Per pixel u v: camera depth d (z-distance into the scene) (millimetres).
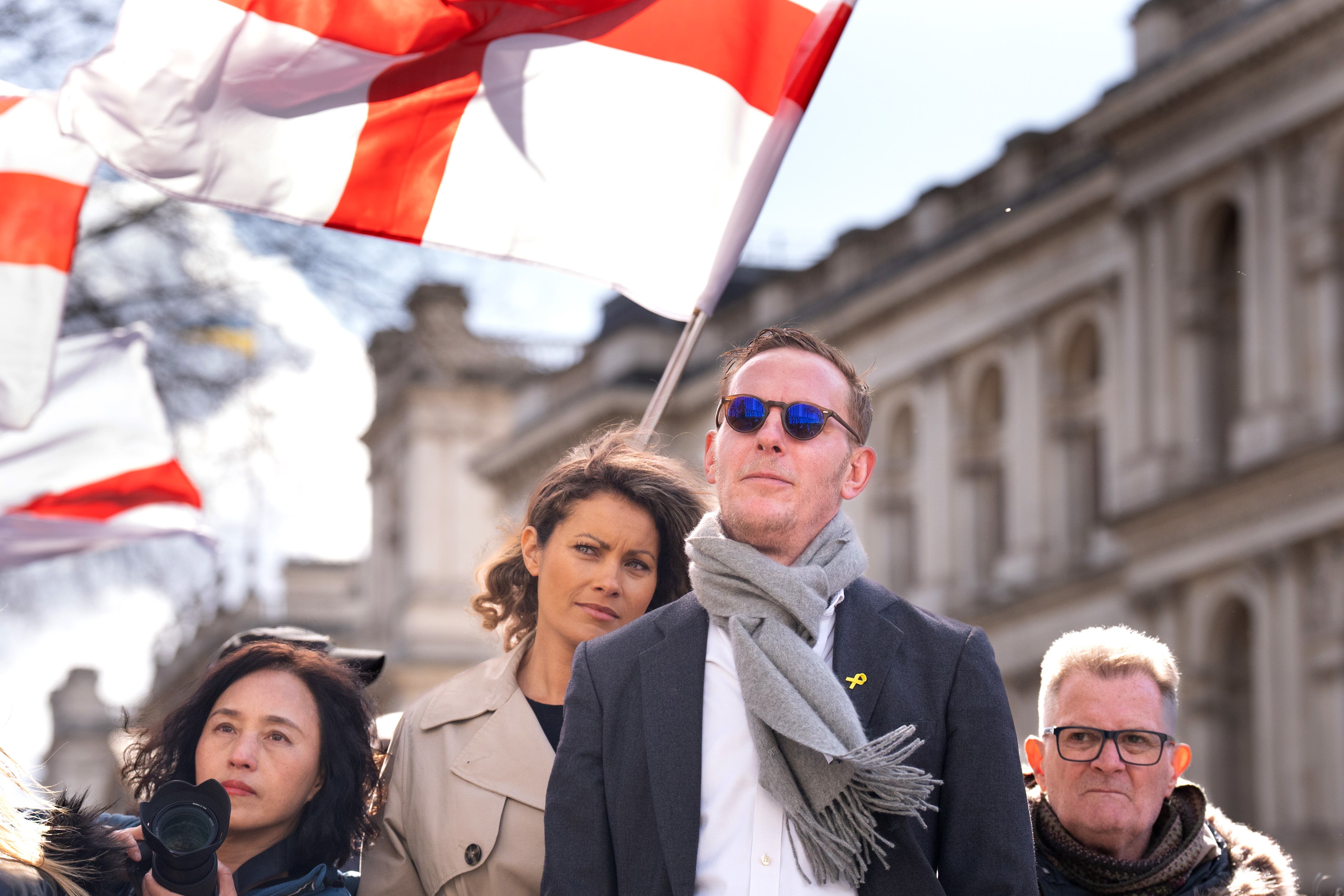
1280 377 31578
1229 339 33906
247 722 4934
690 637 4281
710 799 4129
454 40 6070
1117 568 34625
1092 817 5066
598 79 6176
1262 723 31156
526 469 52312
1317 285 31203
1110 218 35656
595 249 6160
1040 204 36969
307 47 5965
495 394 56281
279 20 5941
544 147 6164
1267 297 31938
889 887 4047
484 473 53719
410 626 55125
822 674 4078
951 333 39625
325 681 5051
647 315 48125
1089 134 35500
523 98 6160
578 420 48594
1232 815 32312
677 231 6133
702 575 4262
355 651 5539
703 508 5414
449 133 6137
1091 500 36812
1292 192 31828
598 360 49250
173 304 17219
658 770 4145
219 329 17578
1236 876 5098
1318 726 30281
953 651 4238
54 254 8055
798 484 4262
